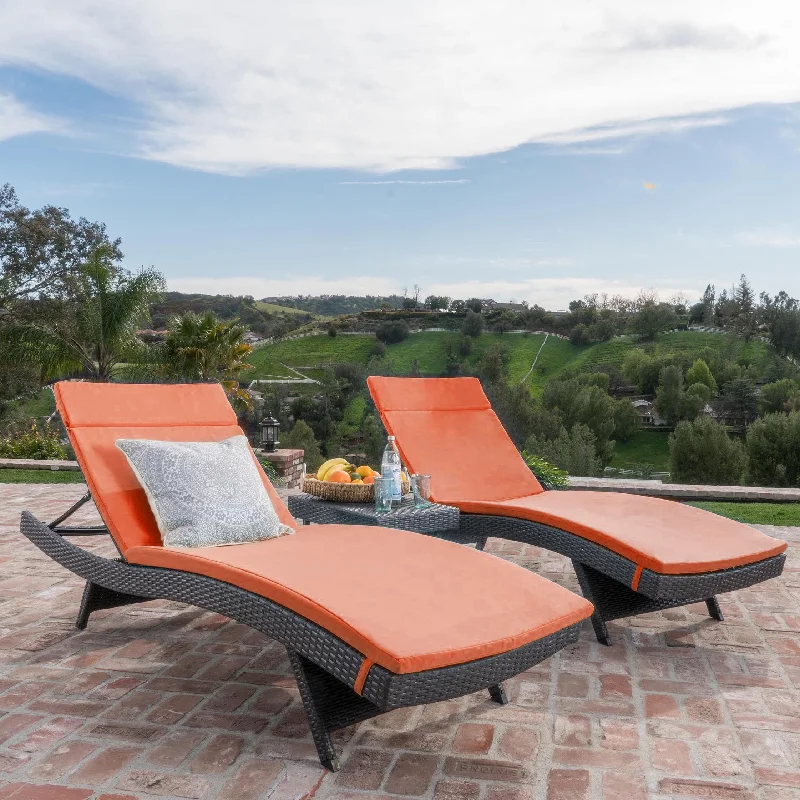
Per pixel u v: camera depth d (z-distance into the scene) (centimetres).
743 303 7525
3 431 2189
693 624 349
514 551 507
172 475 308
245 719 246
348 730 239
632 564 296
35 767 213
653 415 7031
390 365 6781
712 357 7012
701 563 289
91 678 280
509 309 7900
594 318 7812
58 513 652
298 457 1006
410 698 189
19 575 429
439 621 210
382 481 359
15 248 2608
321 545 281
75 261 2683
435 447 421
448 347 7275
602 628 321
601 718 248
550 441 6156
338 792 201
